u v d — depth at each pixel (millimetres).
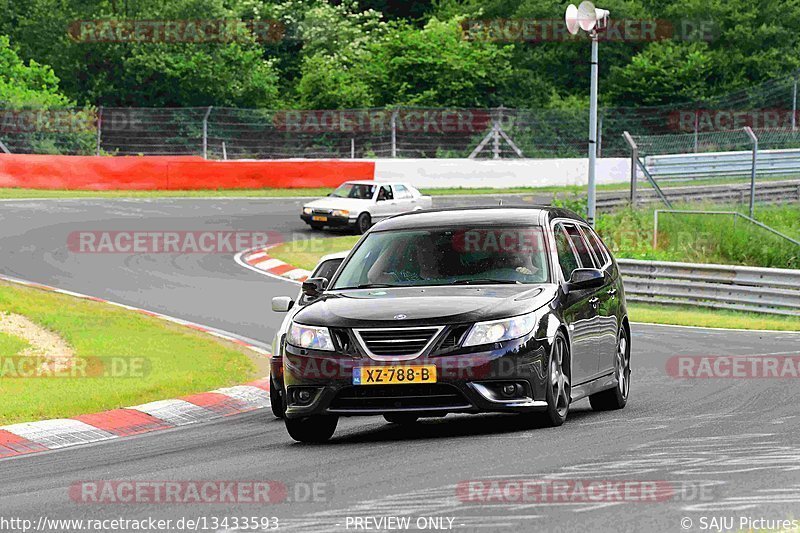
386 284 32281
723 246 92562
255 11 198500
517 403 29500
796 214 105812
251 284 76812
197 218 111000
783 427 30047
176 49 178625
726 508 20500
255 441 32312
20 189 125438
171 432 35062
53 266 82438
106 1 183000
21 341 51250
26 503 23891
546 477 23688
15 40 186000
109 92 175500
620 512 20391
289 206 124000
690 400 37156
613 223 96188
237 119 166625
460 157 164125
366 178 140875
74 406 38031
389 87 184500
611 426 31031
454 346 29312
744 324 64625
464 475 24281
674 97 189250
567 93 198875
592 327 33688
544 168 149375
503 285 31656
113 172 129375
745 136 175500
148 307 66625
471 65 186125
